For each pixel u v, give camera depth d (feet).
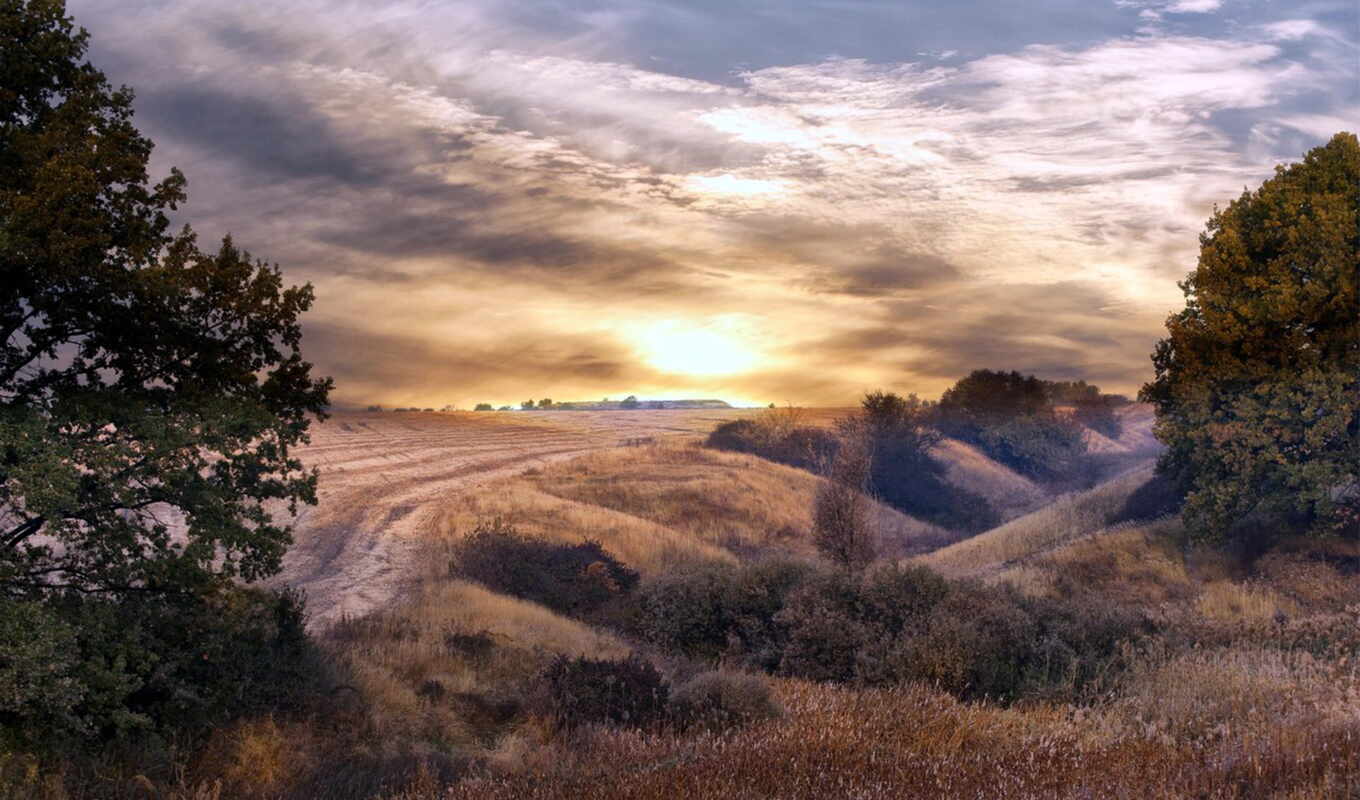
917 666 46.83
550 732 39.34
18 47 37.65
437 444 307.78
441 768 33.58
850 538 98.84
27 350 37.40
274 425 39.45
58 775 29.99
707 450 237.86
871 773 24.56
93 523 35.70
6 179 35.81
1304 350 100.37
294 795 31.71
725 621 70.03
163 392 40.32
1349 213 100.12
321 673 41.81
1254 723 29.09
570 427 400.26
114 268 36.35
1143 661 44.55
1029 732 31.91
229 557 39.27
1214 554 102.27
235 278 40.37
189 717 35.99
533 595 91.40
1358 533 96.63
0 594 31.81
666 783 25.00
